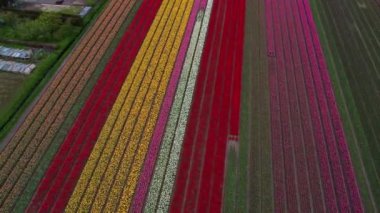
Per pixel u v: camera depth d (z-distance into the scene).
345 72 26.61
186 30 30.31
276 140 21.48
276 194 18.73
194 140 21.41
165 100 23.70
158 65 26.59
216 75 25.92
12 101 23.34
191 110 23.25
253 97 24.28
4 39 28.34
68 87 24.58
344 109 23.64
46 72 25.75
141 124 22.08
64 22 30.17
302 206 18.31
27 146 20.86
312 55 28.08
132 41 28.84
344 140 21.50
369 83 25.73
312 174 19.78
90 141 21.03
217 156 20.36
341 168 20.11
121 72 25.88
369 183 19.47
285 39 29.86
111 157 20.25
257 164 20.17
